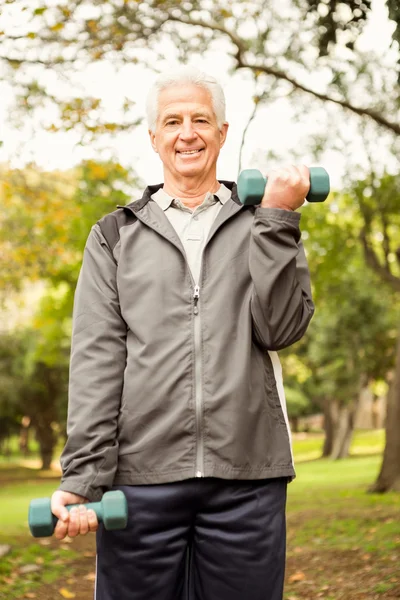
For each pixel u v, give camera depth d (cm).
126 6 863
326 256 1658
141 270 210
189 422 199
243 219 217
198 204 226
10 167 971
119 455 204
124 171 1042
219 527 201
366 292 2456
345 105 1020
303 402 3475
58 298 2034
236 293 208
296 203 203
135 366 204
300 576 619
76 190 1251
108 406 204
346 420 3148
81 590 623
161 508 200
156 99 227
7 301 2086
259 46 956
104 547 205
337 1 484
